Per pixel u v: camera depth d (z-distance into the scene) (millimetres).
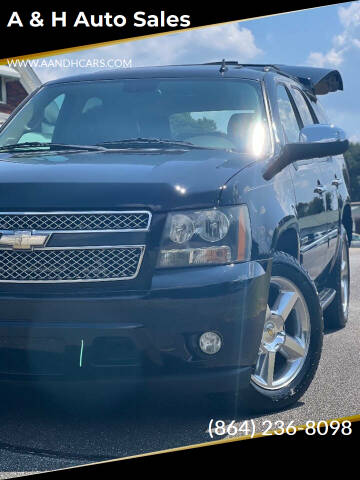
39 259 3963
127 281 3932
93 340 3885
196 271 3977
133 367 3963
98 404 4555
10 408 4473
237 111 5145
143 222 3975
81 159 4492
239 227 4098
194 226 4012
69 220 3975
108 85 5484
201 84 5355
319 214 5809
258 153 4891
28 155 4734
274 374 4578
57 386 3992
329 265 6570
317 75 6934
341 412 4488
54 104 5461
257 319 4098
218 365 4016
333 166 6734
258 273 4105
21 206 4012
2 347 3961
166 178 4094
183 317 3914
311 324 4684
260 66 5953
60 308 3893
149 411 4449
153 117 5176
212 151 4773
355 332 6930
